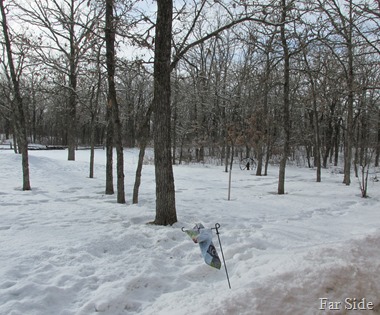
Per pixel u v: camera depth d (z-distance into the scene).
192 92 13.73
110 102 10.46
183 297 4.27
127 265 5.25
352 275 4.75
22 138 13.23
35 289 4.29
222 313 3.69
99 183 16.16
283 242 6.64
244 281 4.65
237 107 22.48
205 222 8.21
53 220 7.88
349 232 7.73
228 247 6.22
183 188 15.77
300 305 3.99
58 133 63.41
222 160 32.66
